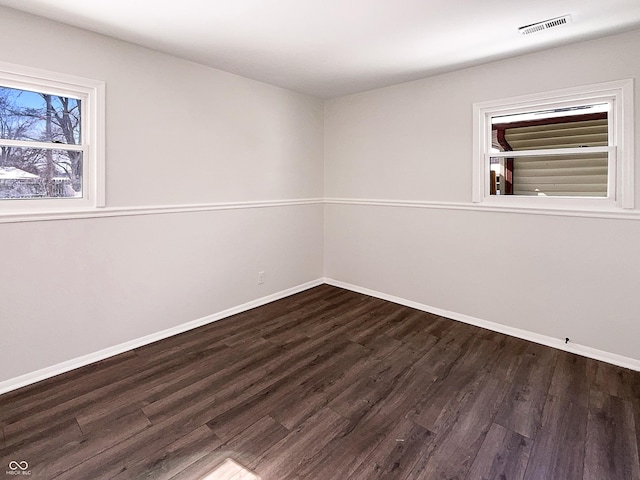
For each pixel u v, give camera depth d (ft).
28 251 7.72
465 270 11.31
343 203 14.60
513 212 10.19
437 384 7.91
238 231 11.98
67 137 8.34
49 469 5.50
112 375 8.21
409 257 12.69
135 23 7.88
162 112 9.73
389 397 7.43
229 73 11.26
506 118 10.58
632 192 8.38
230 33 8.37
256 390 7.65
